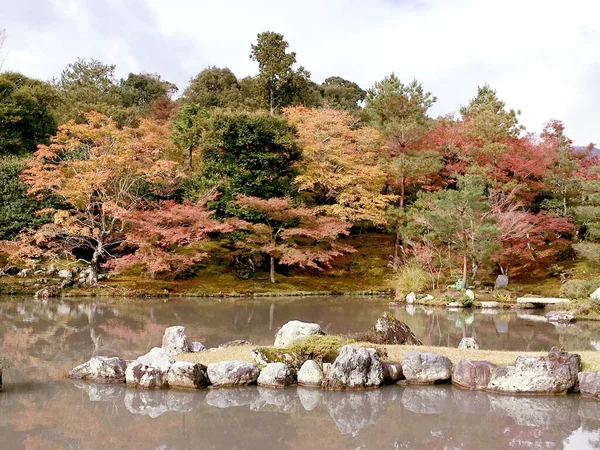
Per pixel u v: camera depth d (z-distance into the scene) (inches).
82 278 954.7
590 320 740.0
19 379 389.7
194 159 1347.2
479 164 1205.1
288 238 1192.2
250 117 1165.1
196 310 772.0
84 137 1002.1
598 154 1437.0
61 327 604.7
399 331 493.4
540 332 628.7
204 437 287.0
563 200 1170.0
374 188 1251.8
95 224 1023.0
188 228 1001.5
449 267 1070.4
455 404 347.6
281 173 1206.3
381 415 326.6
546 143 1166.3
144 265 1079.6
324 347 420.8
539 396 365.4
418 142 1301.7
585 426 308.2
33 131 1249.4
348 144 1283.2
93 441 277.0
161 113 1948.8
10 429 291.1
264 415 324.2
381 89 1501.0
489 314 807.7
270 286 1071.6
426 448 275.1
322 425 309.0
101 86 1973.4
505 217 984.3
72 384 379.6
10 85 1216.8
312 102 1854.1
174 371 375.2
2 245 906.1
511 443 282.7
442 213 968.3
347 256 1349.7
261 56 1764.3
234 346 464.4
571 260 1136.2
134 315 707.4
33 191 888.9
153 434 289.6
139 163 969.5
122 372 393.7
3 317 669.3
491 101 1434.5
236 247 1176.2
